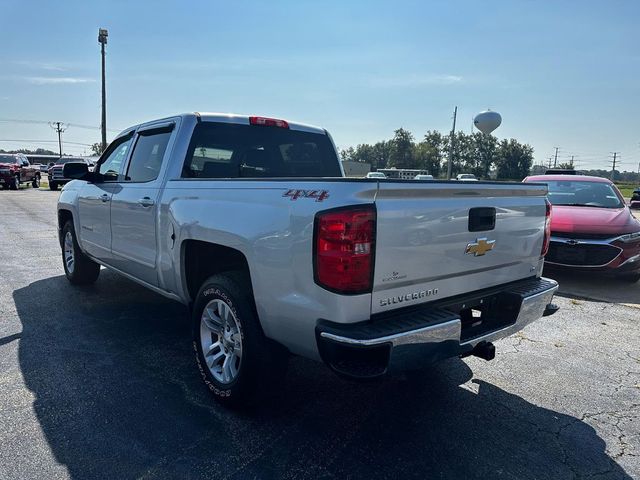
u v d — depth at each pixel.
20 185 30.00
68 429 2.86
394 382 3.67
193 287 3.68
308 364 3.96
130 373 3.65
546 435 2.99
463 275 2.96
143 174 4.34
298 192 2.62
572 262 6.88
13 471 2.46
